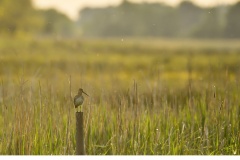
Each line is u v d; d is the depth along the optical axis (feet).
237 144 98.17
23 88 95.66
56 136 96.02
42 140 94.38
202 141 99.66
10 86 112.06
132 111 99.40
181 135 98.43
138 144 95.25
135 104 98.78
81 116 86.12
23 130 93.30
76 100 85.35
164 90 118.93
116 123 96.48
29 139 92.68
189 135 102.12
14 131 93.09
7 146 92.68
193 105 106.52
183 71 295.28
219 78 115.34
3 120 96.37
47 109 97.96
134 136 97.19
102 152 97.45
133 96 107.45
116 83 110.83
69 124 93.45
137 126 97.96
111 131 99.66
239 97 110.63
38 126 98.48
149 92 112.47
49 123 97.86
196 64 340.59
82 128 86.22
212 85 104.94
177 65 348.18
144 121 101.76
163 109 105.19
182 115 106.83
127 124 97.19
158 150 96.12
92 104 100.27
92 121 100.68
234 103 109.81
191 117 104.42
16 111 93.66
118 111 97.81
